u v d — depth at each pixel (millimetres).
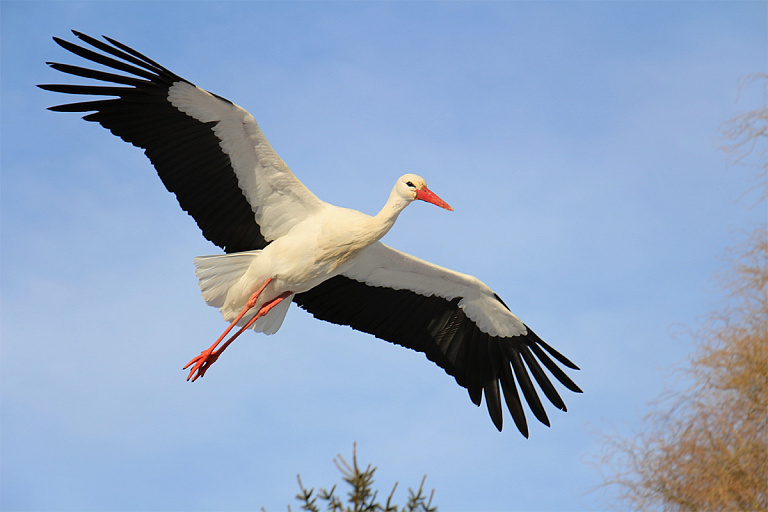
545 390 10906
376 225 9422
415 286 10727
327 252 9375
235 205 9500
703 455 7691
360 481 5250
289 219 9547
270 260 9352
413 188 9516
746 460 7523
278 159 9156
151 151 9281
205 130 9086
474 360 11094
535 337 10828
